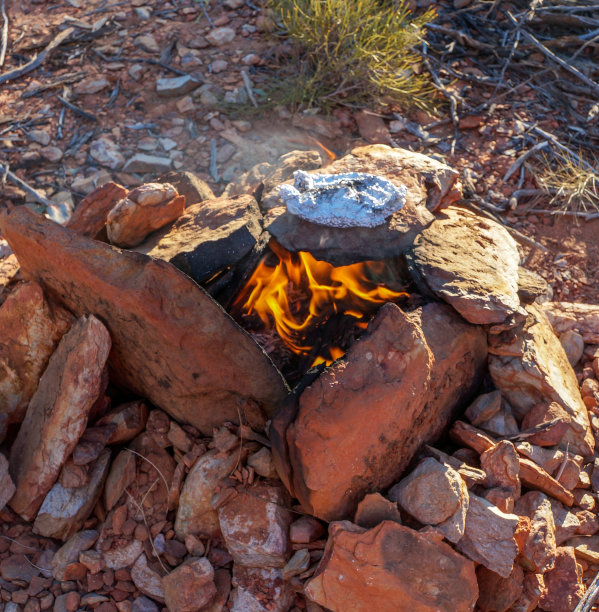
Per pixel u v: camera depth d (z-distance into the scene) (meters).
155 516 0.88
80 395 0.87
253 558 0.82
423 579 0.75
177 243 0.93
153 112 1.42
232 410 0.89
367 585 0.75
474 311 0.88
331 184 0.98
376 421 0.80
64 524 0.86
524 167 1.32
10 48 1.57
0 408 0.94
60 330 0.92
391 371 0.81
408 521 0.80
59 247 0.85
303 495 0.81
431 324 0.88
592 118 1.41
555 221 1.25
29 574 0.85
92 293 0.86
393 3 1.50
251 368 0.86
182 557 0.85
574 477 0.90
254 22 1.58
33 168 1.33
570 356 1.05
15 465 0.90
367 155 1.08
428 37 1.53
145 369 0.90
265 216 0.98
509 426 0.92
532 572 0.82
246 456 0.88
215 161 1.32
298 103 1.42
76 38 1.58
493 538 0.78
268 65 1.50
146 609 0.83
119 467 0.89
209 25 1.58
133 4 1.65
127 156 1.34
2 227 0.91
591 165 1.34
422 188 1.01
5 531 0.88
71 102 1.44
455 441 0.91
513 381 0.93
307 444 0.79
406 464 0.86
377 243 0.93
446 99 1.44
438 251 0.94
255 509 0.84
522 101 1.44
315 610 0.81
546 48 1.49
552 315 1.09
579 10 1.54
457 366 0.89
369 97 1.43
